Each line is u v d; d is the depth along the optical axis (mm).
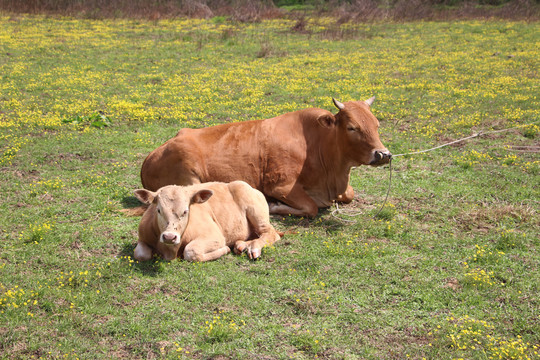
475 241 7348
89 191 9031
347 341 5117
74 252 6832
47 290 5785
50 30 28578
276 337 5176
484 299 5863
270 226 7430
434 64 21125
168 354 4867
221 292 5930
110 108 14812
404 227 7859
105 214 8102
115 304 5676
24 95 16234
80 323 5281
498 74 19078
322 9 38469
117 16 34219
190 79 18828
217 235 6848
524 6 35781
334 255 6883
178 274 6250
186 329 5266
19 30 27953
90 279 6082
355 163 8258
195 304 5703
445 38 27344
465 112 14531
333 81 18625
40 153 10977
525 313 5543
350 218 8312
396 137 12414
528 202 8719
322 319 5496
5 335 5047
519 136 12352
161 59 22266
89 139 12109
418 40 27047
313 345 4996
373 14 35438
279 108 14938
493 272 6359
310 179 8516
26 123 13242
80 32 28359
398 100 15914
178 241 6055
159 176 8562
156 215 6352
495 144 11812
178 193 6270
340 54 23781
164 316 5449
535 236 7492
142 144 11773
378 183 9781
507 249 7062
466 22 33156
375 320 5465
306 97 16344
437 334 5184
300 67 21031
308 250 7066
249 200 7309
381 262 6715
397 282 6207
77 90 16906
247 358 4855
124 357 4871
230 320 5430
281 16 36719
